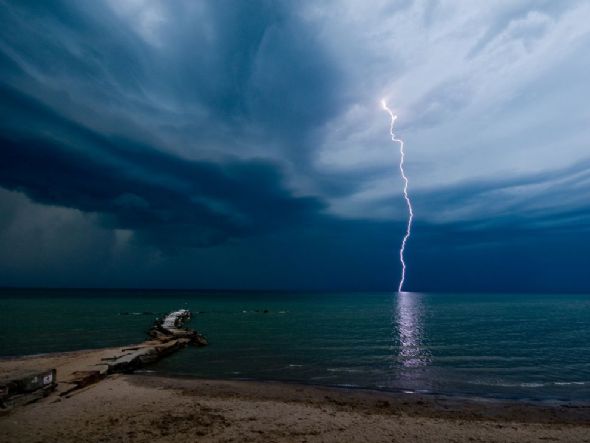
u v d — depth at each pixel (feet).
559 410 44.32
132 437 31.63
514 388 55.62
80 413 37.52
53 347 90.68
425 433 34.81
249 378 60.85
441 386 56.54
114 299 395.75
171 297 486.38
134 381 54.24
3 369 56.13
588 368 70.59
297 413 39.88
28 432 32.07
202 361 75.56
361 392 51.83
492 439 33.76
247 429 34.37
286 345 97.81
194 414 38.29
